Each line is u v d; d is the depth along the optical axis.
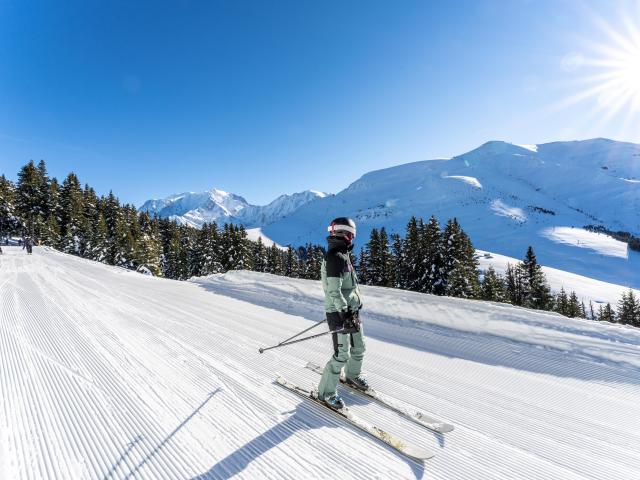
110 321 7.89
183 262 70.81
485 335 6.90
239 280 15.12
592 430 3.80
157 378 4.82
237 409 4.03
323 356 5.86
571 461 3.26
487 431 3.74
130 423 3.70
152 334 6.95
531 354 6.03
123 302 10.36
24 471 2.96
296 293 11.54
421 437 3.60
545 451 3.41
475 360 5.97
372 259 46.00
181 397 4.29
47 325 7.38
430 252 36.56
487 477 3.01
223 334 7.11
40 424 3.65
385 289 10.82
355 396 4.51
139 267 52.47
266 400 4.25
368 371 5.43
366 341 7.10
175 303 10.55
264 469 3.04
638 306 65.81
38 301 10.07
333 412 3.97
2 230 56.44
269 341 6.69
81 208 65.31
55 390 4.39
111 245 54.72
